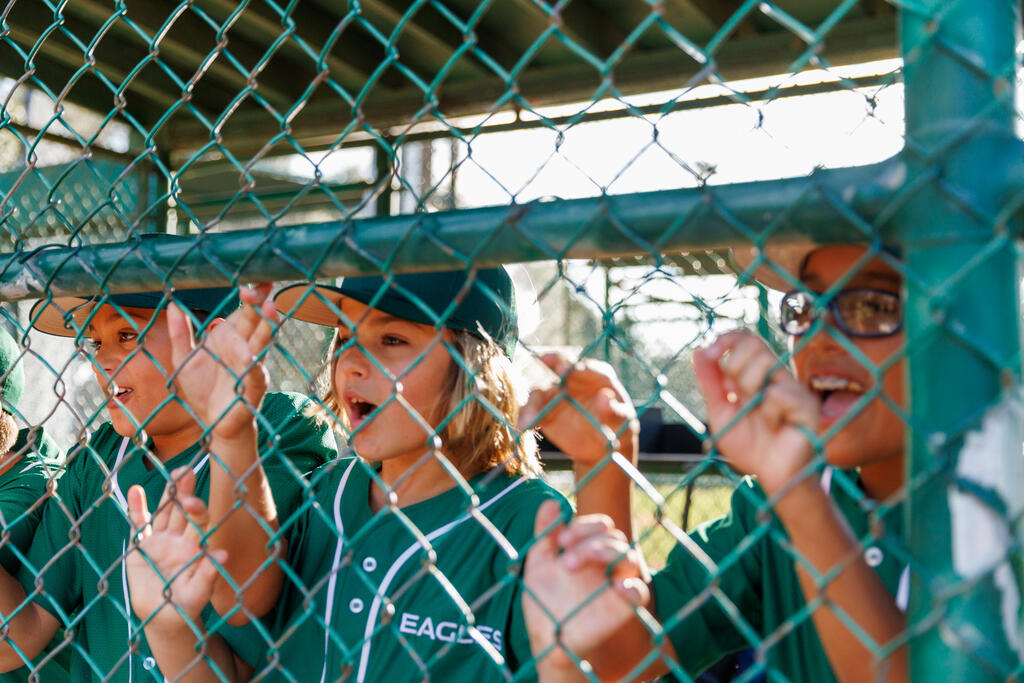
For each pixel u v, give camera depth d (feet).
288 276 4.04
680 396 18.34
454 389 5.53
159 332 6.59
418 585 5.21
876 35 14.48
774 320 5.02
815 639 4.41
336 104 18.08
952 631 2.60
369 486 5.76
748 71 15.33
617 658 4.33
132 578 4.74
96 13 14.62
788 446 3.11
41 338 13.66
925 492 2.65
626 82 16.10
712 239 3.11
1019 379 2.59
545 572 3.79
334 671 5.19
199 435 6.89
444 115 17.61
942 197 2.66
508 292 5.96
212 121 18.70
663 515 3.12
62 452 9.11
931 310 2.63
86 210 17.12
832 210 2.87
